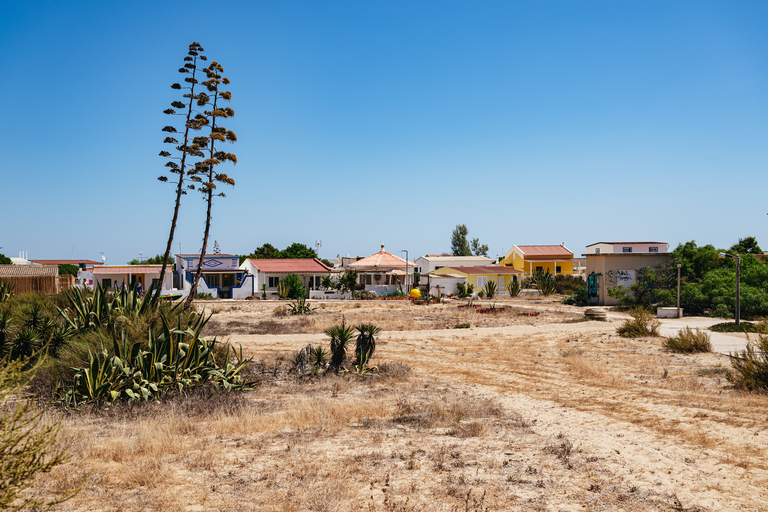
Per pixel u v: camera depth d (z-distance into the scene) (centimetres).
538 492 564
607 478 611
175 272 5541
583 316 3153
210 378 1164
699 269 3397
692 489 576
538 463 664
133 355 1081
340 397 1106
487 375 1401
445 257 7056
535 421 896
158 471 596
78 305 1415
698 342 1756
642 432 816
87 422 846
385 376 1367
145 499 517
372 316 3150
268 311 3547
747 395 1068
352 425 866
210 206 2742
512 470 636
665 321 2772
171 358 1122
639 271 3897
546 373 1423
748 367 1164
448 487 572
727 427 823
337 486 564
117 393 988
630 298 3519
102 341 1163
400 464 653
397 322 2800
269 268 5272
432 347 1970
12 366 416
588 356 1709
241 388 1162
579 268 8162
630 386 1205
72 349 1176
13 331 1275
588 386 1227
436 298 4606
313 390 1189
